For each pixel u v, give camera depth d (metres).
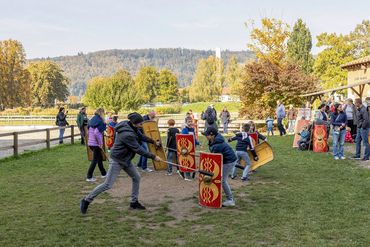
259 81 31.64
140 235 6.84
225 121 29.05
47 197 9.67
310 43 69.19
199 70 114.81
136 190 8.55
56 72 111.62
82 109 21.64
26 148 21.25
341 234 6.73
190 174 12.05
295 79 31.11
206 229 7.12
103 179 11.94
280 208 8.38
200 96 112.44
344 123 14.80
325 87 49.62
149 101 117.81
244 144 11.33
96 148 11.59
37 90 107.75
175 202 9.09
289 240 6.48
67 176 12.47
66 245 6.37
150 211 8.36
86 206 8.20
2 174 12.86
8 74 76.25
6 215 8.09
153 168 13.55
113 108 63.41
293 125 27.91
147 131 12.98
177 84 120.06
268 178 11.64
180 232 6.97
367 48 52.22
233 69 106.75
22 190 10.47
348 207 8.36
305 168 13.18
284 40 41.00
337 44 50.00
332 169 12.88
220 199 8.46
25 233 6.96
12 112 59.41
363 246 6.17
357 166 13.35
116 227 7.28
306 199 9.09
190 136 11.61
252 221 7.52
